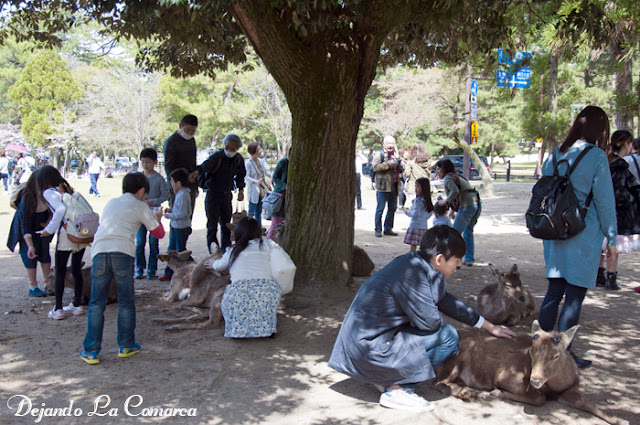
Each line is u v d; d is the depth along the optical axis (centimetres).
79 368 468
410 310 387
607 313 618
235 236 559
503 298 568
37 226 677
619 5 700
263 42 606
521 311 575
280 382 440
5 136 4197
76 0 779
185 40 767
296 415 385
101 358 491
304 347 520
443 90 3594
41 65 3712
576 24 646
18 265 908
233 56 872
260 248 548
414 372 388
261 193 1241
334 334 554
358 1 536
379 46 648
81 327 578
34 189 661
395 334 396
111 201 500
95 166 2203
